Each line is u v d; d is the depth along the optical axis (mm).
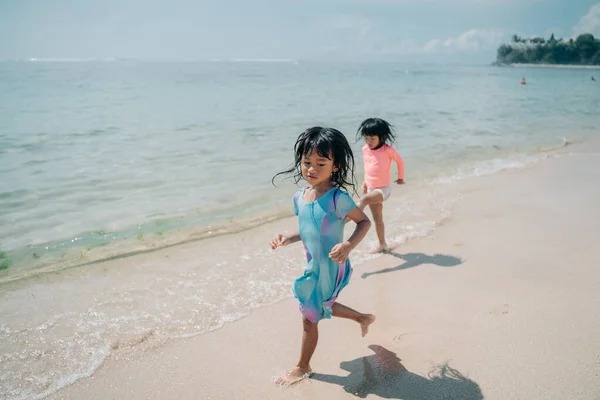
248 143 10945
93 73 52156
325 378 2980
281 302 4023
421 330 3482
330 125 13602
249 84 33656
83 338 3494
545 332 3346
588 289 3977
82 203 6766
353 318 3141
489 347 3205
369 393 2814
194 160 9273
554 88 34156
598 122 15227
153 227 5883
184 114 15797
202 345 3396
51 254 5098
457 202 6719
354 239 2785
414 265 4703
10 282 4441
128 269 4715
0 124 13234
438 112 17375
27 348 3369
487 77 56562
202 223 6027
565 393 2713
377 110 17719
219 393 2869
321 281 2877
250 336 3508
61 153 9766
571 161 9352
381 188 5082
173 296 4137
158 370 3111
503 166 8984
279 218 6234
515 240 5215
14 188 7402
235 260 4895
